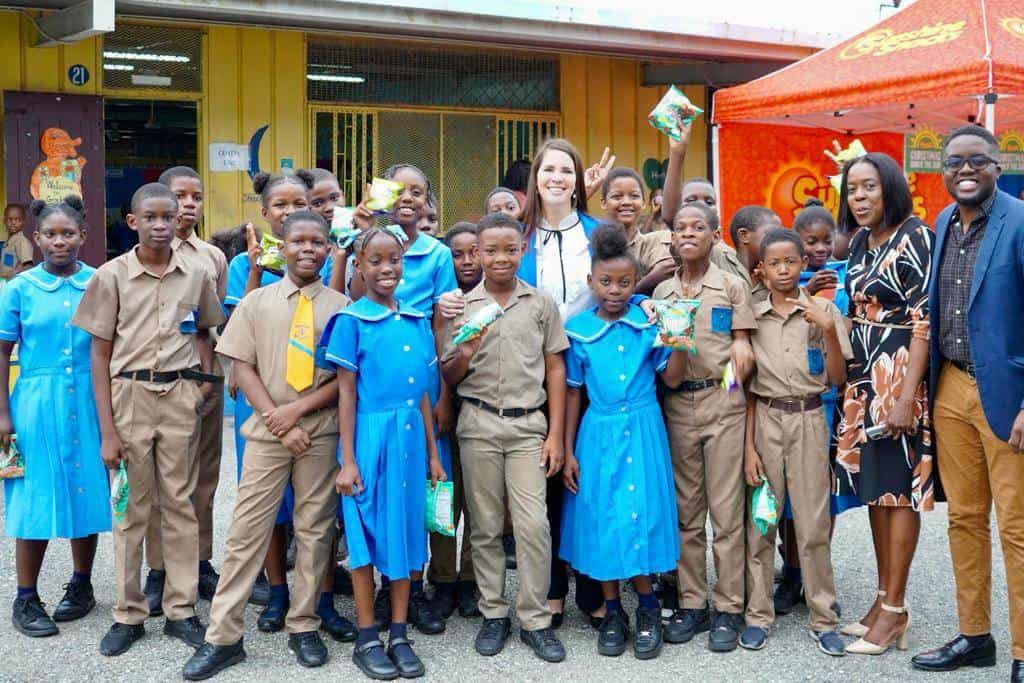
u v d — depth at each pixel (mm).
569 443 4410
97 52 8398
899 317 4164
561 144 4664
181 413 4301
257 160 8953
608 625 4273
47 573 5105
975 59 6473
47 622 4371
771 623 4352
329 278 4785
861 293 4246
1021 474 3834
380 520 4023
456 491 4656
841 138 9469
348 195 9320
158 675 3971
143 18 8352
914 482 4121
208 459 4875
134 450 4219
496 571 4293
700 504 4438
